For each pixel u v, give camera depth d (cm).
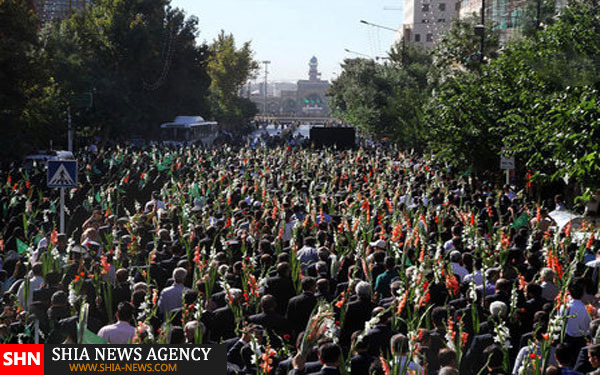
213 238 1445
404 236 1512
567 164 1561
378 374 711
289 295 1084
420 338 748
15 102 3422
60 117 3919
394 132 5069
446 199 1916
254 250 1409
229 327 934
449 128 2725
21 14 3425
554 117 1588
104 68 6159
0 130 3306
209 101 9794
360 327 928
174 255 1296
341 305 931
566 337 877
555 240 1306
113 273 1184
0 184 2580
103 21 6544
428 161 3406
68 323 842
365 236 1473
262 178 2772
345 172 3039
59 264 1144
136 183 2952
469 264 1189
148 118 6712
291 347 888
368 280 1154
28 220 1766
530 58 1997
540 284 1041
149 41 6612
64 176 1655
